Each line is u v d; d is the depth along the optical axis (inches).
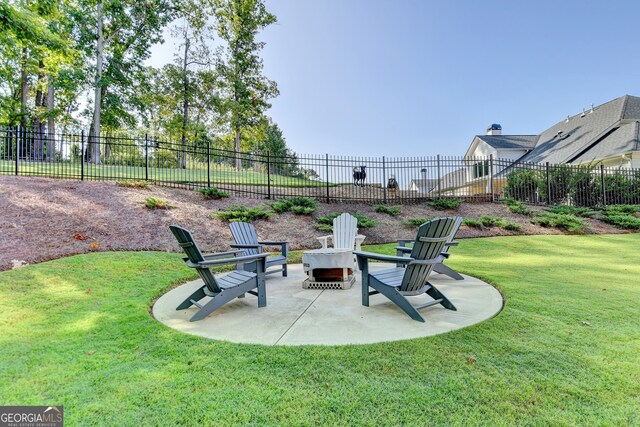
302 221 362.9
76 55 592.1
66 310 137.9
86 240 243.6
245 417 69.2
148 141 428.1
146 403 74.5
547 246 303.9
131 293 163.6
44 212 264.5
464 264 231.9
